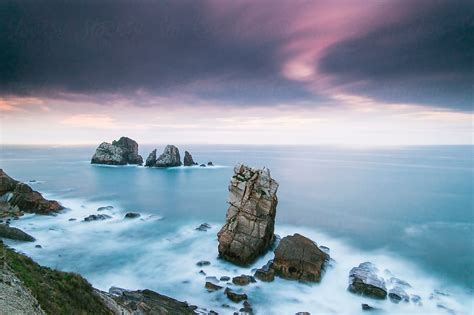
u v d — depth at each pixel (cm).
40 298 1883
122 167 18050
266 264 4797
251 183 5206
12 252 2392
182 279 4519
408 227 7275
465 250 5869
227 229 5122
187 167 18475
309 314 3562
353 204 9531
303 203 9681
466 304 4034
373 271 4853
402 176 15700
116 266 4975
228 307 3762
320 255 4775
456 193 11325
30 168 17438
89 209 8294
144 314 2752
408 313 3769
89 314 2078
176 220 7538
